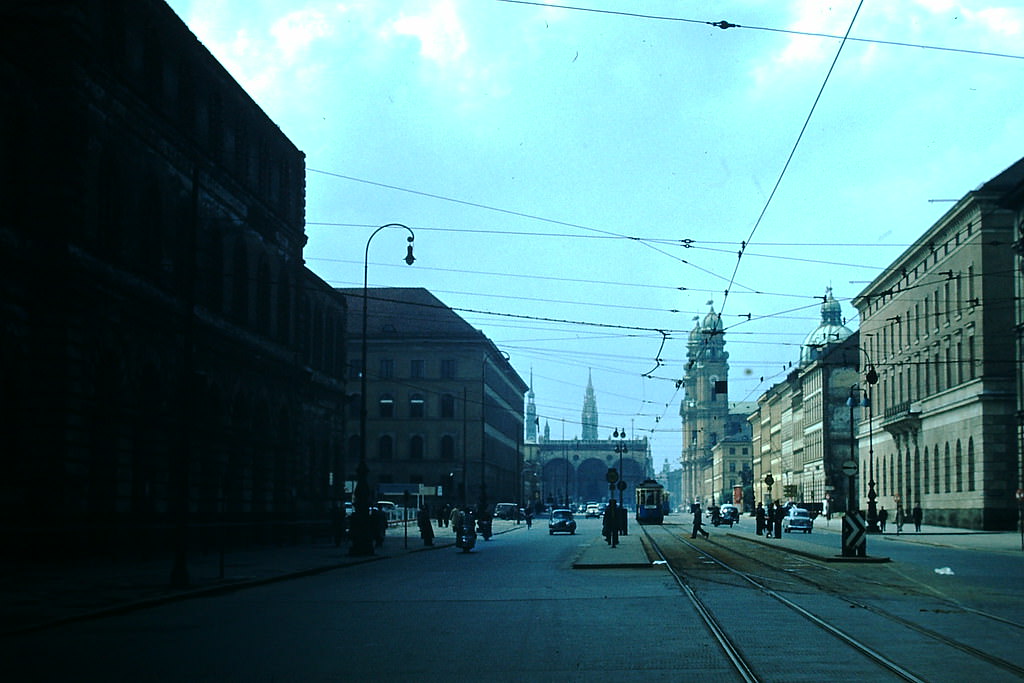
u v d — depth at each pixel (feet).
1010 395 226.17
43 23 103.96
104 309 110.32
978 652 45.80
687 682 39.11
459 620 61.21
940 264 256.93
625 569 108.06
